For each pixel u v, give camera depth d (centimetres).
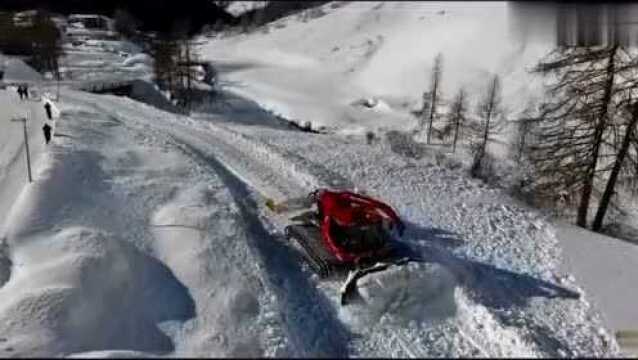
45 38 6700
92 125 2441
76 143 2027
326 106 7031
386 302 1009
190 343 895
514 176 3150
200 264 1128
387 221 1218
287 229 1313
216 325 942
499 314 1012
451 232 1387
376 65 8619
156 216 1384
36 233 1257
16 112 3050
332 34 10781
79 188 1508
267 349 875
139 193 1527
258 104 7006
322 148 2334
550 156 1997
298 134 2969
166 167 1786
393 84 7656
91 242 1164
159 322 962
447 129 4688
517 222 1496
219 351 862
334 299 1061
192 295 1043
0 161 1991
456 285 1070
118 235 1262
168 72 6481
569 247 1359
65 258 1094
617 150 1900
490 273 1180
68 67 7031
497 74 6050
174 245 1222
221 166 1919
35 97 3800
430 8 9900
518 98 5069
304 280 1132
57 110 2939
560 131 1992
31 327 898
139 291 1050
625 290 1159
